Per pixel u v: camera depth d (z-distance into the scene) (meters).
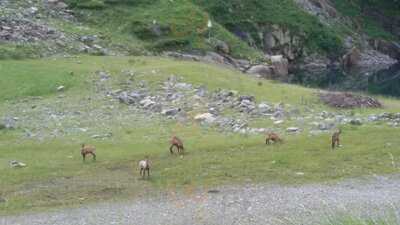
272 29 157.50
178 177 42.94
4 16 102.50
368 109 64.75
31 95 69.81
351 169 43.62
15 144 52.22
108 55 100.56
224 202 37.53
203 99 66.44
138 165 46.06
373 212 33.94
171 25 119.50
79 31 107.75
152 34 115.94
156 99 66.94
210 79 75.88
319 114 60.88
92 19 116.88
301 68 154.50
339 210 34.31
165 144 51.62
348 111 63.41
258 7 160.00
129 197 39.19
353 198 37.31
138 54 107.00
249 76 87.06
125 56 100.19
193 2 148.50
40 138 54.12
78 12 117.69
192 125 57.97
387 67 165.38
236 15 153.00
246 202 37.41
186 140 52.41
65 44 99.06
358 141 50.53
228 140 52.12
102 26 115.75
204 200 38.06
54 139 53.72
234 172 43.62
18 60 87.38
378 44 188.75
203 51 116.62
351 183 40.69
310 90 73.69
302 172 43.22
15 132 55.88
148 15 120.81
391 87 114.88
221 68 92.75
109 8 120.56
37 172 44.56
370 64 171.25
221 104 64.19
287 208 35.88
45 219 35.50
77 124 58.69
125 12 120.31
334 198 37.47
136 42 112.12
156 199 38.66
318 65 161.00
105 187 41.22
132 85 73.56
